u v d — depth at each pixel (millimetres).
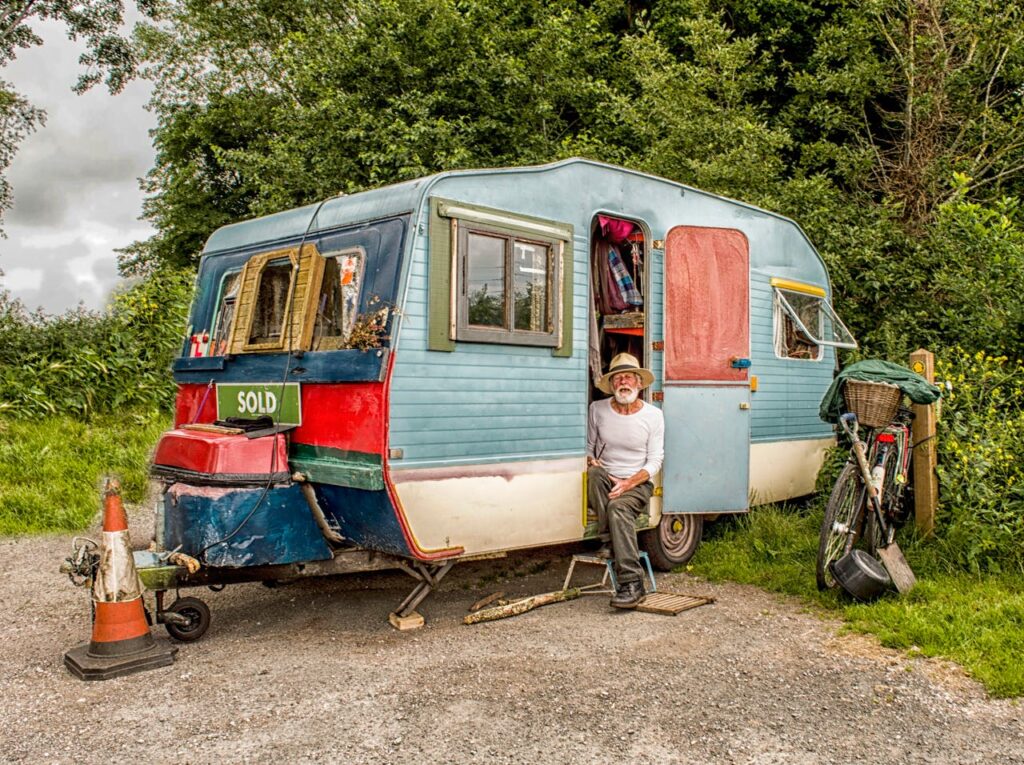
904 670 4047
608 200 5645
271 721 3488
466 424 4660
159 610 4453
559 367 5219
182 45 24188
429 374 4484
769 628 4707
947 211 8711
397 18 12445
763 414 6934
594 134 13016
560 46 12898
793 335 7438
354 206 4914
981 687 3846
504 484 4863
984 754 3230
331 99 11914
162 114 24438
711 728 3430
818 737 3359
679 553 6211
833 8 14766
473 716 3537
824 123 12250
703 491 6160
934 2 11711
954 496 5809
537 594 5527
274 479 4633
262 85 23109
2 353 10586
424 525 4477
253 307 5320
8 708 3643
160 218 25312
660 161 10672
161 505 4844
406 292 4391
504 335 4848
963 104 11820
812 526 6688
